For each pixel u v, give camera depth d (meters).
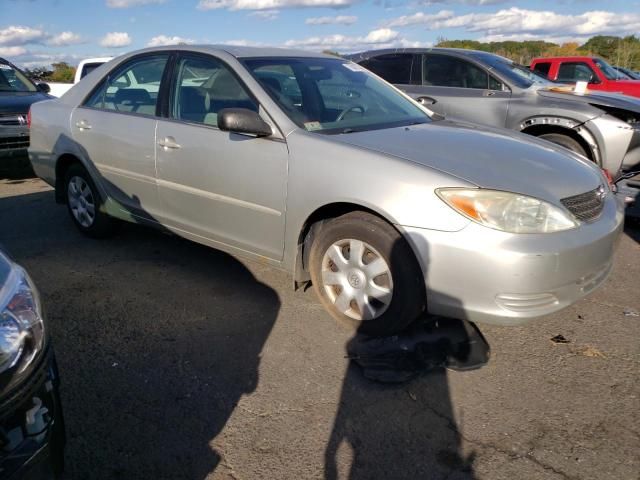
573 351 3.07
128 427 2.46
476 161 2.93
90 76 4.70
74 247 4.70
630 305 3.64
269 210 3.32
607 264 2.98
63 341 3.17
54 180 4.95
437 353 2.96
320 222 3.26
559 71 12.34
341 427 2.47
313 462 2.27
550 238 2.63
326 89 3.80
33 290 1.79
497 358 2.99
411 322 3.01
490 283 2.62
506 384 2.77
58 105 4.82
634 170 5.70
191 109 3.80
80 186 4.79
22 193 6.74
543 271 2.59
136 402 2.63
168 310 3.55
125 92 4.32
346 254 3.15
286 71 3.77
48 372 1.73
